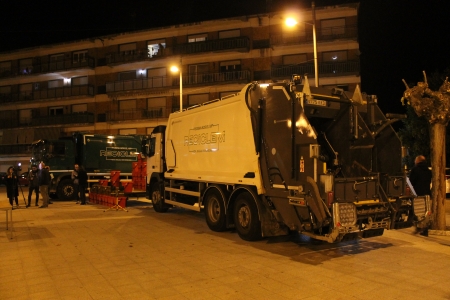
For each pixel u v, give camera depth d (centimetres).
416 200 721
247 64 3403
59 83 4222
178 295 489
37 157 1892
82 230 952
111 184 1450
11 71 4359
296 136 664
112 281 547
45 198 1491
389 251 709
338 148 729
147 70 3838
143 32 3797
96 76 4022
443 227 862
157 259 665
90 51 4050
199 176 970
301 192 646
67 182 1786
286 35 3272
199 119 990
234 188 834
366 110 763
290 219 689
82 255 698
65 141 1817
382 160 750
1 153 4366
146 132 3806
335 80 3077
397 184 713
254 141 760
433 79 2100
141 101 3844
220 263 635
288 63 3291
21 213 1299
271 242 792
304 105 674
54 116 4106
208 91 3547
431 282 532
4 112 4403
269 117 730
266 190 734
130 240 826
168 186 1190
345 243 777
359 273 575
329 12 3128
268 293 494
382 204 669
